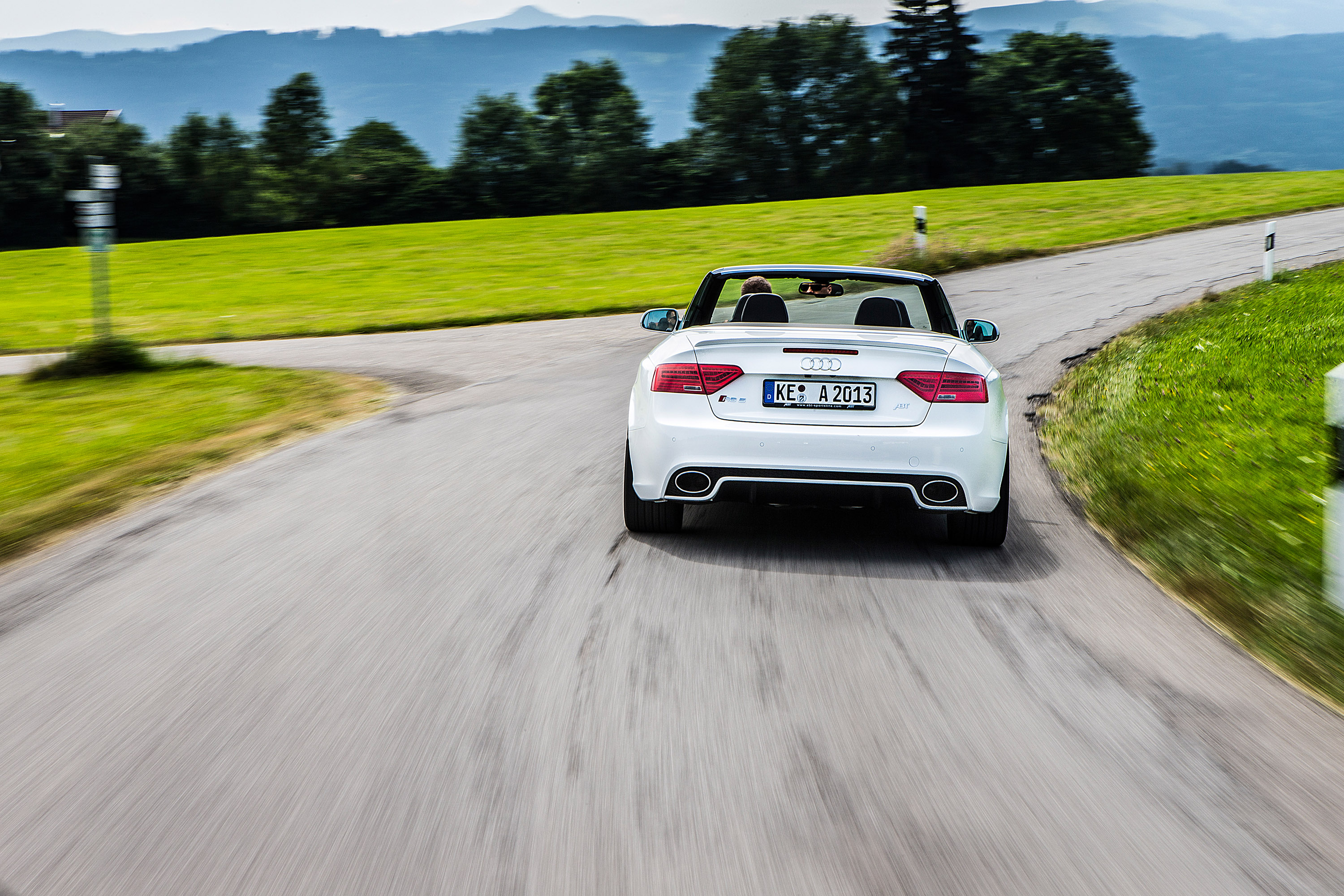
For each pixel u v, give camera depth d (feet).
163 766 9.96
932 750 10.31
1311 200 109.81
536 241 128.67
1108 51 258.37
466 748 10.28
